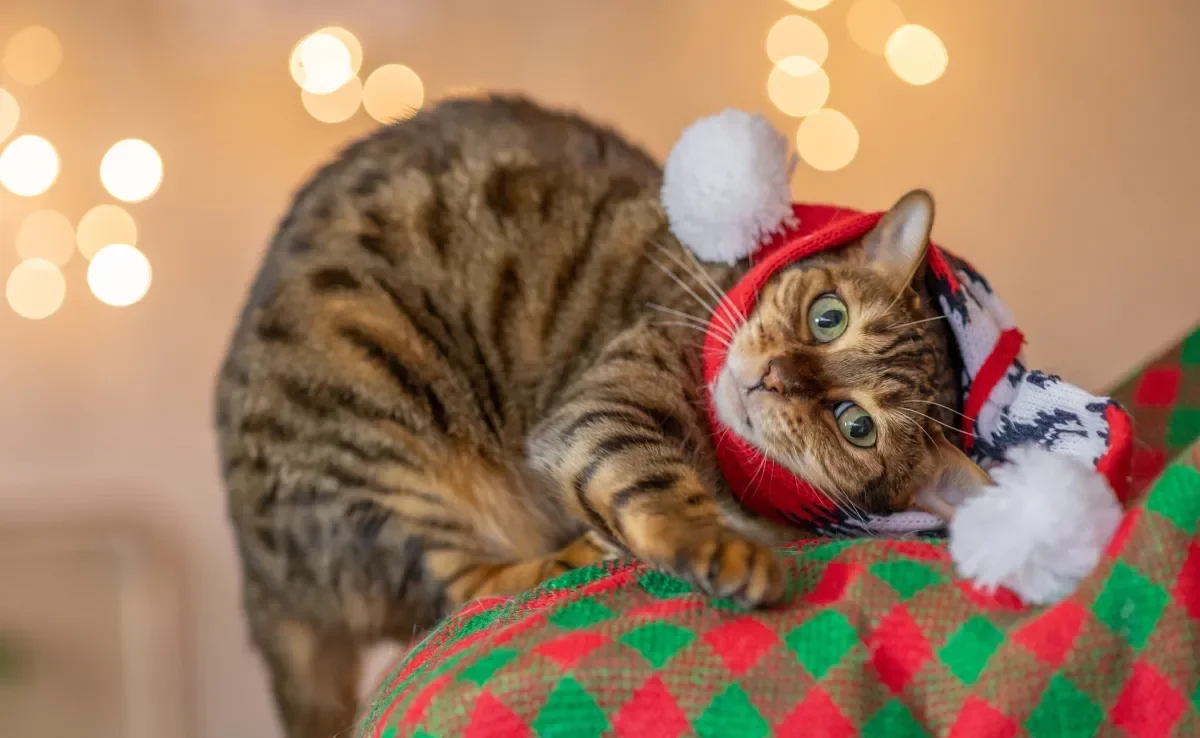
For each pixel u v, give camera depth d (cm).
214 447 112
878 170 116
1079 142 115
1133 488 79
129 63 112
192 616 113
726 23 115
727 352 86
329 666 92
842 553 70
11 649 109
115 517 112
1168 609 64
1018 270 115
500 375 91
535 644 67
